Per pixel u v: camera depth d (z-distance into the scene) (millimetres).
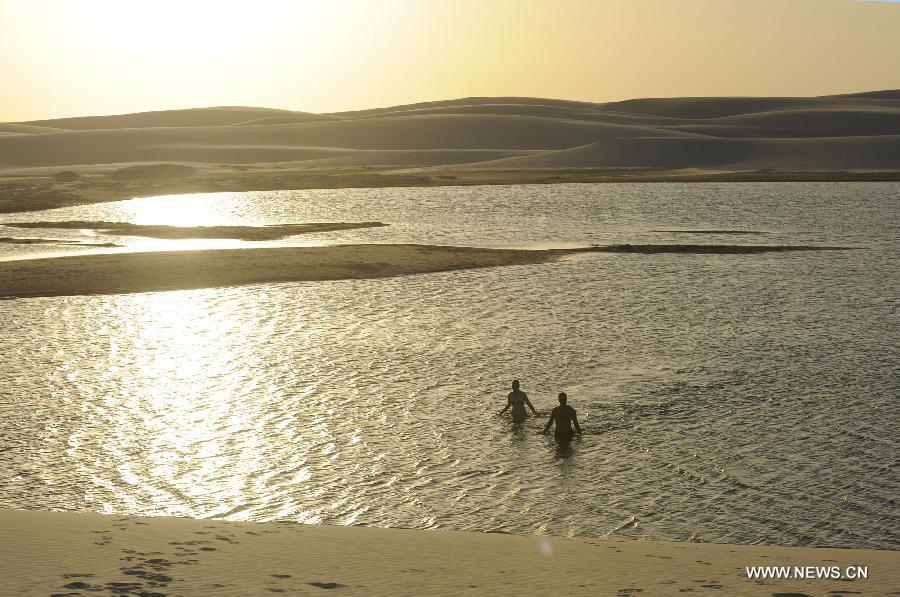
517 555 15891
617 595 13227
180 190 146750
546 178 167250
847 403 28797
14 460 23453
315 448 24703
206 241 75125
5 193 137625
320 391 30422
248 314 43969
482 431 26219
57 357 35219
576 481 22234
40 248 70375
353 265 58250
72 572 13641
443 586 13547
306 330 40312
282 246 71500
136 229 83625
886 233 81250
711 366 33688
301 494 21375
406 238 79000
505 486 21953
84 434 25688
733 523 19672
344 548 15961
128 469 22938
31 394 29828
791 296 49438
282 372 32938
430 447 24797
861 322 42094
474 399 29500
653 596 13195
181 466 23219
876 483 21953
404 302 47344
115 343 37719
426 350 36375
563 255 66125
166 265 57469
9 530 16234
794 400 29172
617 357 35188
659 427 26516
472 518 20000
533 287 52219
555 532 19203
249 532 16969
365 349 36594
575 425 25531
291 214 106125
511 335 39219
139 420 27078
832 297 49094
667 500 21031
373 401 29219
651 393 30078
